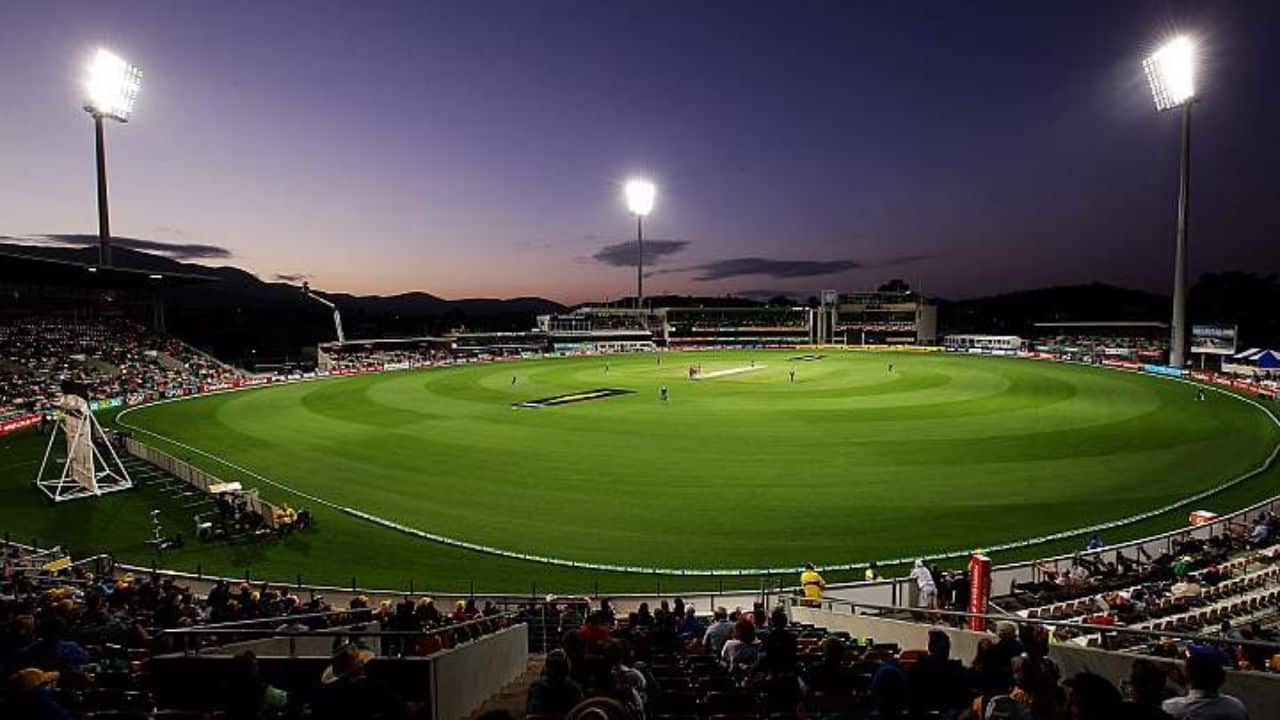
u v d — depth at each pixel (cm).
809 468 3069
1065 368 7069
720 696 738
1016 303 17475
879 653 981
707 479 2931
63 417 2933
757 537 2286
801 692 733
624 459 3291
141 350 6606
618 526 2411
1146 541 2012
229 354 10650
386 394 5681
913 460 3175
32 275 5941
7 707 497
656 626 1222
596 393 5566
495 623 1238
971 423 4012
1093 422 3994
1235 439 3534
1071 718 418
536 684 534
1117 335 12788
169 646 970
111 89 6197
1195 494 2645
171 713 669
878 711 650
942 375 6469
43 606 1098
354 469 3234
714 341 12088
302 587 1889
